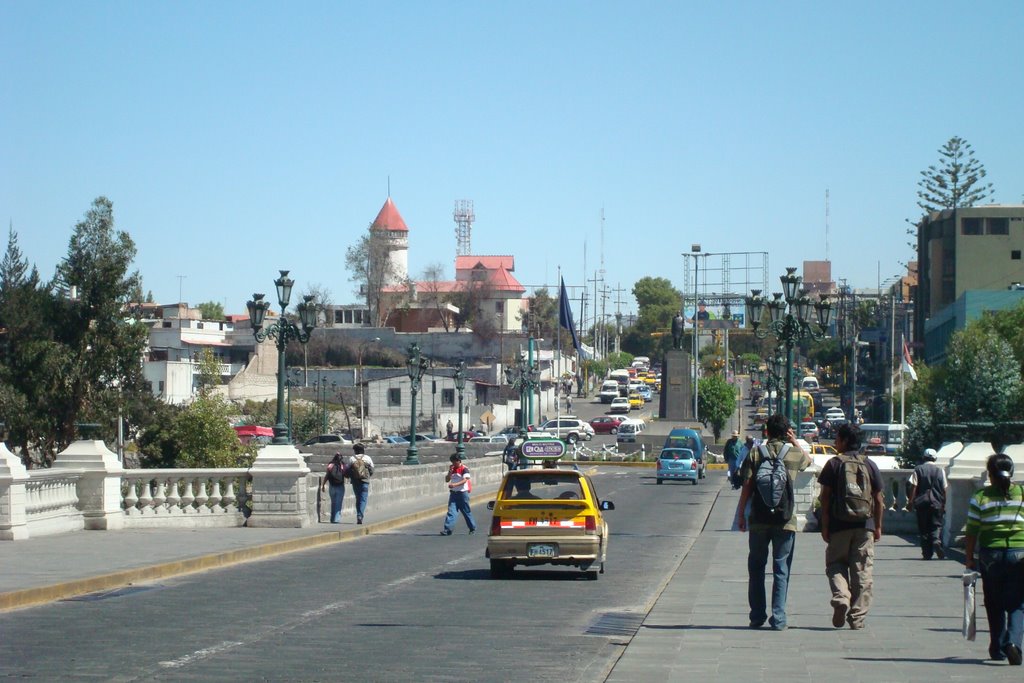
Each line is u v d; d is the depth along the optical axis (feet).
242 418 328.49
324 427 325.21
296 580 64.80
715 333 540.52
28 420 175.63
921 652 39.40
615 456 283.59
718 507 142.72
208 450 184.96
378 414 374.22
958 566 71.97
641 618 50.98
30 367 180.24
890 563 74.08
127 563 65.92
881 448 242.17
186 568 68.18
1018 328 250.98
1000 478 37.45
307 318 106.01
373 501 125.70
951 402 213.05
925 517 75.77
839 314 506.07
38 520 84.17
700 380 353.92
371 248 523.29
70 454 90.68
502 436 313.53
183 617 48.70
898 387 337.93
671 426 308.19
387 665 37.60
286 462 98.12
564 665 38.14
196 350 429.79
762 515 44.96
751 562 45.34
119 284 188.44
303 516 98.63
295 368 400.88
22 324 180.45
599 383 590.96
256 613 50.31
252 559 77.56
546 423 346.33
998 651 37.37
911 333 437.17
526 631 46.19
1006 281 387.34
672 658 38.24
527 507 67.41
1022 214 389.19
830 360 534.78
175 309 495.82
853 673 35.32
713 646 40.78
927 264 414.62
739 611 50.93
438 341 453.17
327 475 107.65
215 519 97.30
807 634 43.68
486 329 460.55
